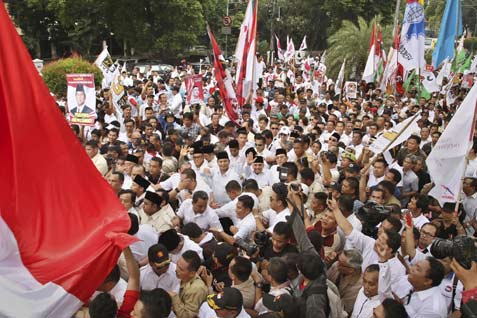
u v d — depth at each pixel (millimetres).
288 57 29109
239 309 3836
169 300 3676
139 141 8984
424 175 7945
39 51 40781
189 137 9953
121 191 5785
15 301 3094
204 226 6133
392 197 6402
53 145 3480
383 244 4340
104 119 11828
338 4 42438
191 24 35531
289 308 3639
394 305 3633
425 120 11281
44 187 3410
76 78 8984
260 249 5309
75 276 3264
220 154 7477
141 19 34562
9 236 3209
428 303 3857
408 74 16516
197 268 4352
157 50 36219
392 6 42312
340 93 18094
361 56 26641
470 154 8391
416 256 4727
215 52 11047
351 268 4500
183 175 6672
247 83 11516
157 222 5762
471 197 6871
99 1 33656
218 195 7578
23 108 3396
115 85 11922
